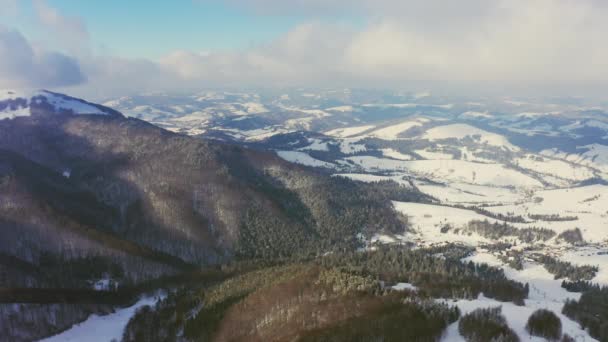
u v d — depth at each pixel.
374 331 143.25
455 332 140.38
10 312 196.38
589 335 144.38
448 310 152.00
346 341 141.38
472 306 159.50
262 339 160.25
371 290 176.75
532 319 143.38
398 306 158.88
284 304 180.00
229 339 169.88
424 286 192.00
